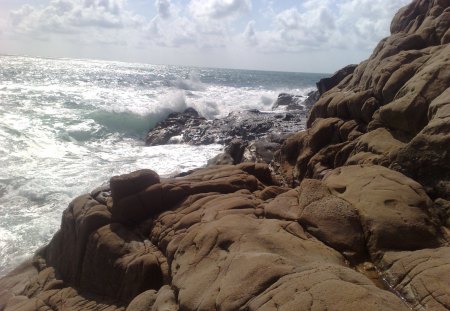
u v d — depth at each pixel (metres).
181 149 23.42
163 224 9.54
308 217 7.82
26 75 61.50
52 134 24.97
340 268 5.66
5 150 21.05
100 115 29.52
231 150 19.05
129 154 22.34
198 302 5.98
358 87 15.58
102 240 9.57
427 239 7.03
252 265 5.95
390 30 20.30
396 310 4.60
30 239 12.70
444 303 5.16
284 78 118.81
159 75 92.06
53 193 16.06
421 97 10.54
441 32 14.77
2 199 15.47
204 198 10.13
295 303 4.83
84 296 9.32
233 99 45.16
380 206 7.59
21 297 9.87
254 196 10.20
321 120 14.80
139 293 8.44
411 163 9.05
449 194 8.23
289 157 15.52
